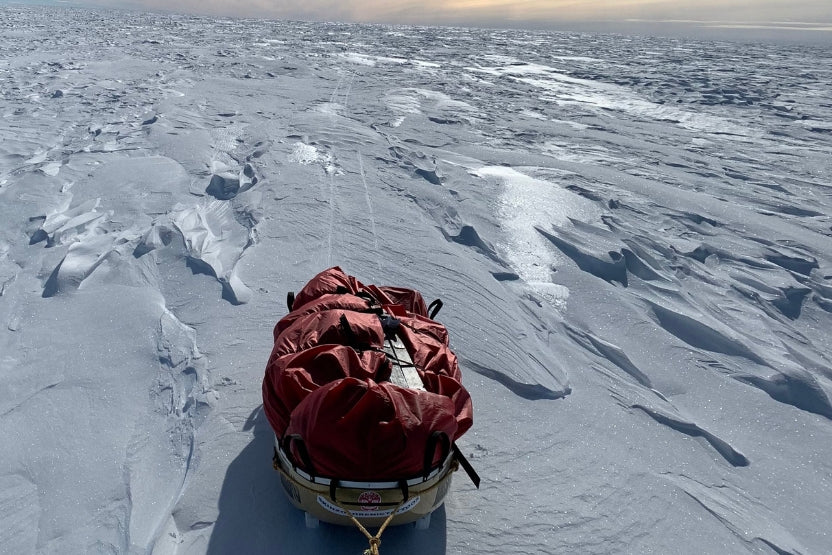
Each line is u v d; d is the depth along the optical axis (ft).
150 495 8.02
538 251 16.87
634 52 100.58
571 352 12.58
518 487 8.54
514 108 39.93
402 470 6.29
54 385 10.12
